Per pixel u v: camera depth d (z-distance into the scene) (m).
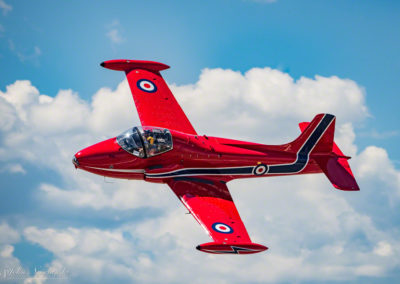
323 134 88.69
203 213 76.38
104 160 79.62
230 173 84.69
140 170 81.25
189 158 81.81
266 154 85.94
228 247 71.50
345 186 86.19
